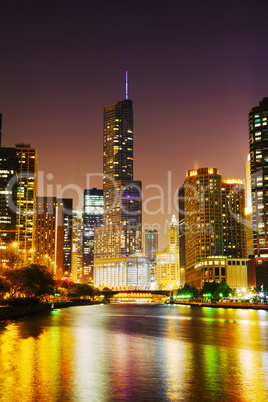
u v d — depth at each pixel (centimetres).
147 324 11381
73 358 5300
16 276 15338
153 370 4588
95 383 3934
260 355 5706
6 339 7131
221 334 8600
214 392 3625
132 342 7131
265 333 8800
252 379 4138
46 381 3972
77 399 3378
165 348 6388
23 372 4347
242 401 3353
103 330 9362
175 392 3625
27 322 11319
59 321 11969
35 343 6681
